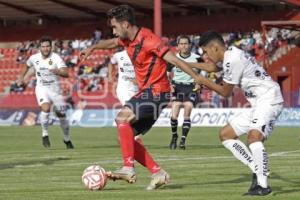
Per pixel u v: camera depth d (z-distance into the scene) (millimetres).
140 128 22219
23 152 39969
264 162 20594
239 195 20938
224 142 21609
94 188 22016
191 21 100938
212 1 93625
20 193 21781
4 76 99688
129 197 20594
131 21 21422
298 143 47156
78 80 88312
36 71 43438
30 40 107875
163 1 94688
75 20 107375
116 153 38688
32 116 77500
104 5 98125
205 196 20766
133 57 21672
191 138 53594
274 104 20719
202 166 30594
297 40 86688
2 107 79688
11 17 108000
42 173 28031
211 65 21281
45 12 104500
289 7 94812
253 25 96750
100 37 99750
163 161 33188
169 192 21719
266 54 82688
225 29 98125
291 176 26406
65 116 43219
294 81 84500
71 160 34125
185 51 40750
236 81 20641
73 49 98312
